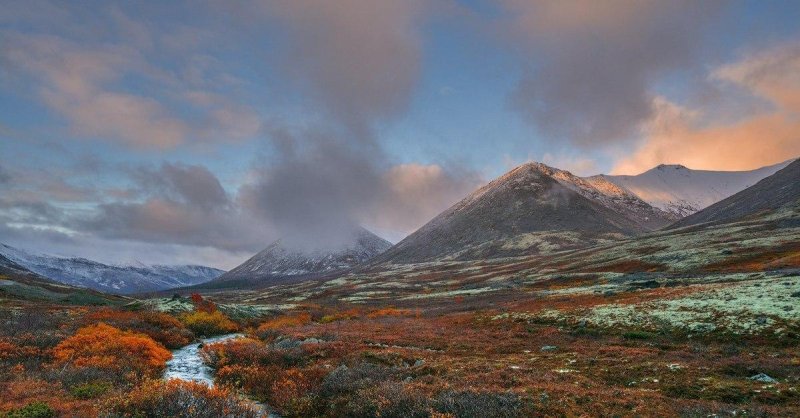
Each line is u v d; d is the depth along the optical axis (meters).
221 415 15.73
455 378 21.02
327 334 40.16
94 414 14.91
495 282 136.38
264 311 81.50
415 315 66.38
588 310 42.50
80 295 92.88
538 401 16.30
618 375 20.67
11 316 41.28
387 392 17.98
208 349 33.84
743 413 14.34
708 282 58.47
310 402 19.92
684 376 19.66
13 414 14.21
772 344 26.09
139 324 44.28
